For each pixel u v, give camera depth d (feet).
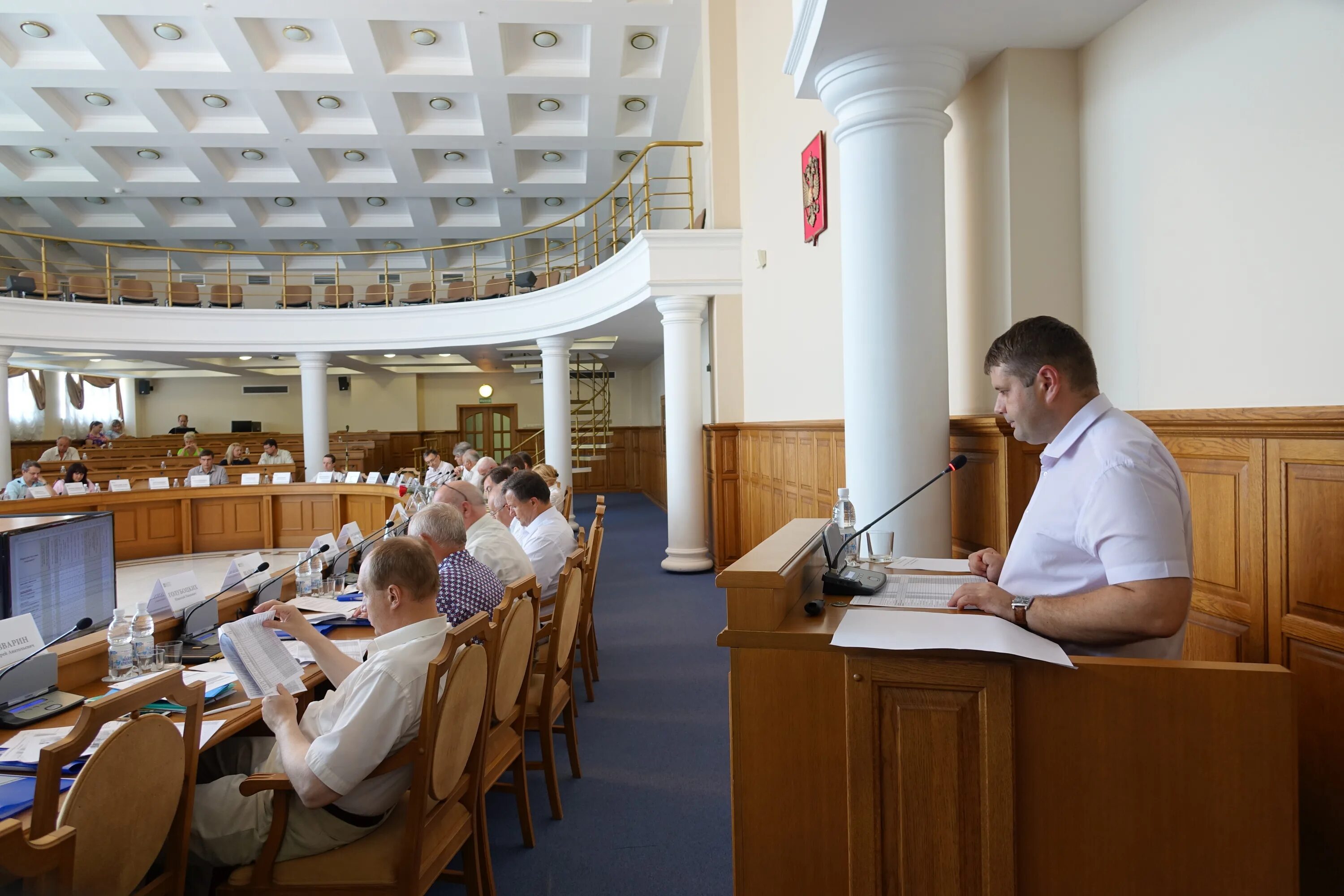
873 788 4.20
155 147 39.52
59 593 7.86
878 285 8.97
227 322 33.81
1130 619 4.21
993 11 7.98
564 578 9.24
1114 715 3.96
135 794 4.40
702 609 18.89
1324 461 5.58
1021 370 4.95
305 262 54.03
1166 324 7.63
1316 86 5.94
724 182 23.43
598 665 14.67
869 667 4.18
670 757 10.47
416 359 46.03
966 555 10.04
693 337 23.15
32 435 50.08
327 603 10.02
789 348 18.78
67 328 32.14
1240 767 3.88
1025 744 4.04
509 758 7.73
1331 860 5.57
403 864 5.63
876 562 6.58
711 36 23.54
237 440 46.03
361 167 42.27
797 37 9.07
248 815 5.90
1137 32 7.92
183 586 8.44
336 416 54.70
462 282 36.63
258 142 38.09
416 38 31.53
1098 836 4.00
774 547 5.40
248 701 6.36
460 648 5.97
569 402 31.32
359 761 5.45
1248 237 6.61
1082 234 8.93
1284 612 5.96
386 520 22.33
